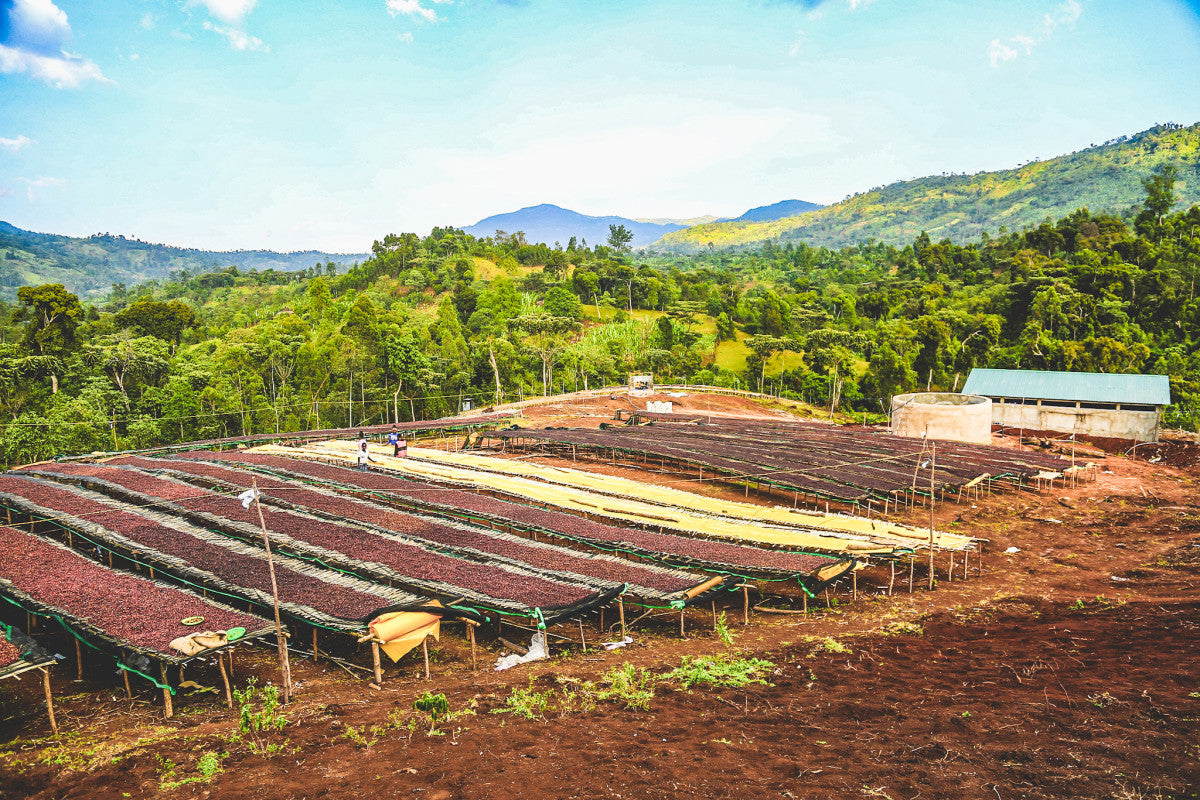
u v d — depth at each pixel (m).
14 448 52.09
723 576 22.03
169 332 92.44
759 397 95.31
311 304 125.00
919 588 25.69
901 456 43.19
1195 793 10.49
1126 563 28.27
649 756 12.46
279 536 25.05
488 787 11.45
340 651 19.55
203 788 11.74
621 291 167.25
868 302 152.62
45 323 70.56
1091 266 124.44
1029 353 96.44
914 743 12.80
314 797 11.32
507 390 95.31
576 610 18.88
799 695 15.58
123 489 32.16
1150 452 57.09
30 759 13.21
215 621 17.05
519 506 30.27
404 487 33.88
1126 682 15.14
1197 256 126.94
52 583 19.98
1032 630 20.41
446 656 19.27
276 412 70.25
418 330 102.75
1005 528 34.34
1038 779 11.24
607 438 49.72
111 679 17.83
